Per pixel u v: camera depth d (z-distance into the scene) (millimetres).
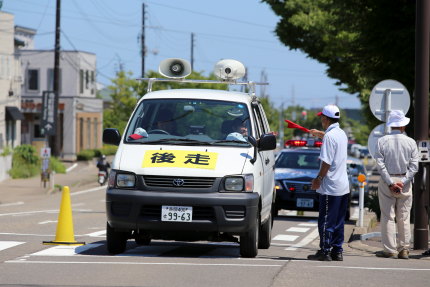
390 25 60156
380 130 38906
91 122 184250
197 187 27594
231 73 33594
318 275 23750
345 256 31016
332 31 87625
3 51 125438
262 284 21750
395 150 29984
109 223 28281
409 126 64375
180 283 21641
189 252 30781
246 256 28938
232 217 27578
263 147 29328
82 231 41094
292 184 53875
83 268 24484
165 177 27625
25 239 35031
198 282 21875
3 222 46562
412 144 30062
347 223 53969
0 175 105375
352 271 24938
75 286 20969
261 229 33281
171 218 27375
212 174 27625
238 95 31844
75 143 174125
